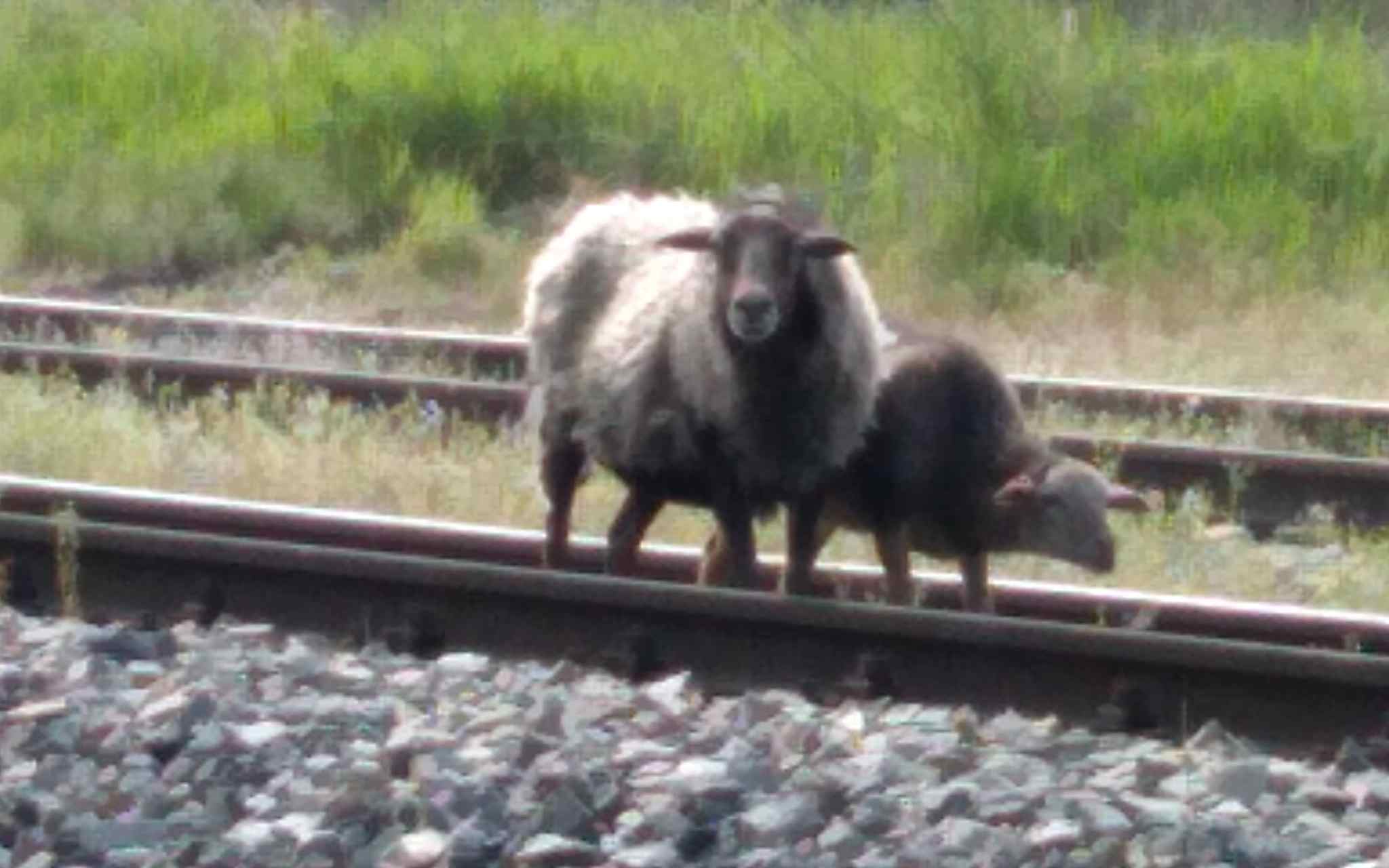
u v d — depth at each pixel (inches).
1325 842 720.3
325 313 1695.4
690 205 1046.4
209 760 770.8
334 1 2596.0
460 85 2054.6
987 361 1062.4
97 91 2194.9
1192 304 1688.0
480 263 1806.1
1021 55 1991.9
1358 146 1903.3
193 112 2140.7
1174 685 863.1
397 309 1712.6
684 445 995.9
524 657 936.9
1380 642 925.8
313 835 709.9
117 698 826.2
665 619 925.2
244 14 2480.3
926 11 2247.8
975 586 1032.2
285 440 1284.4
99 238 1851.6
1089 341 1604.3
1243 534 1197.7
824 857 702.5
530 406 1069.1
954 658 890.1
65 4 2433.6
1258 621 946.7
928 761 777.6
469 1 2401.6
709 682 910.4
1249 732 853.2
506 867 705.6
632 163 1988.2
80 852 712.4
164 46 2285.9
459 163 2003.0
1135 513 1130.7
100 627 923.4
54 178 1983.3
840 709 860.6
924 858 699.4
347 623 957.8
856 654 903.7
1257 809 748.6
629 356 1000.9
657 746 782.5
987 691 885.2
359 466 1229.1
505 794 741.9
